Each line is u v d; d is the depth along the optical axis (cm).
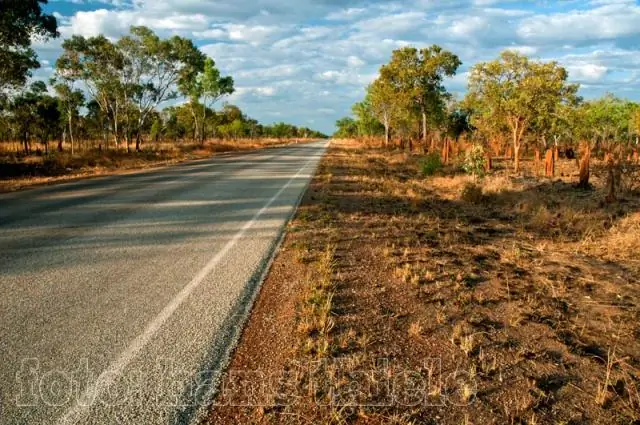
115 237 688
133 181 1459
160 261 569
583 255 656
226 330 379
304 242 669
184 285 483
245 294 460
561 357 358
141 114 3306
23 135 3375
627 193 1168
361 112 6919
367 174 1809
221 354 340
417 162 2462
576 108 2291
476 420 277
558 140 3794
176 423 263
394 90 5025
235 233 729
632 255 651
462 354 357
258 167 2081
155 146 3719
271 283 498
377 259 608
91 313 405
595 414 288
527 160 2581
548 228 831
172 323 389
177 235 708
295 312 420
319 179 1572
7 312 403
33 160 2047
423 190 1356
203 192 1201
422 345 370
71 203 999
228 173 1762
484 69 2125
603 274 567
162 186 1327
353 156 3152
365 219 877
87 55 3091
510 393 306
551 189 1322
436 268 573
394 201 1128
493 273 561
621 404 298
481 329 402
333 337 375
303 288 483
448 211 1002
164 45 3147
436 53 4972
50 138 4528
